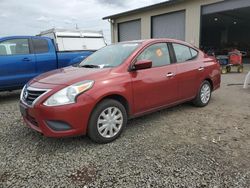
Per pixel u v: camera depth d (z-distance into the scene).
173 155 3.35
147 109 4.35
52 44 7.42
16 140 3.93
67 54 7.69
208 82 5.75
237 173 2.88
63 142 3.82
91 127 3.60
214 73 5.83
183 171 2.95
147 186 2.68
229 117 4.92
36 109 3.43
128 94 3.96
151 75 4.31
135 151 3.49
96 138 3.66
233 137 3.92
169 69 4.67
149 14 19.20
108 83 3.73
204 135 4.02
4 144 3.79
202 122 4.64
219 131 4.18
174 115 5.08
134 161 3.21
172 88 4.73
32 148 3.63
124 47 4.61
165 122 4.68
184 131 4.21
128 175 2.89
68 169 3.05
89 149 3.57
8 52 6.52
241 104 5.92
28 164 3.18
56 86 3.49
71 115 3.38
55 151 3.53
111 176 2.88
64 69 4.45
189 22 16.45
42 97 3.44
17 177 2.89
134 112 4.15
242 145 3.62
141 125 4.53
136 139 3.91
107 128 3.76
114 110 3.82
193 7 16.05
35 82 3.89
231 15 22.17
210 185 2.67
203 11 15.69
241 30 33.22
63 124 3.39
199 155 3.33
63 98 3.37
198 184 2.69
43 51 7.16
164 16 18.34
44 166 3.13
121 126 3.94
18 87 6.77
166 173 2.91
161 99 4.54
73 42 10.34
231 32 34.31
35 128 3.59
